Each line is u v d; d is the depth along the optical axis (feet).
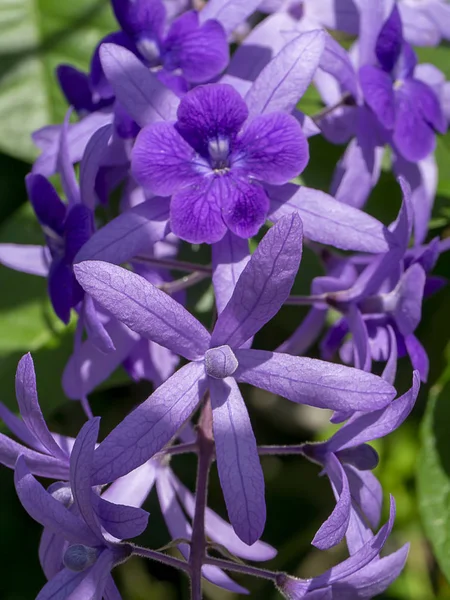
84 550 0.56
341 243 0.60
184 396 0.57
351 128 0.68
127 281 0.56
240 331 0.57
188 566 0.59
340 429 0.60
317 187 0.73
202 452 0.61
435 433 0.72
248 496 0.55
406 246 0.61
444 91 0.71
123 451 0.55
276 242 0.55
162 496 0.67
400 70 0.68
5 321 0.73
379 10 0.66
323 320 0.67
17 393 0.58
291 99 0.60
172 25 0.65
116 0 0.64
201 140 0.60
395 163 0.70
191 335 0.57
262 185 0.60
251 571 0.59
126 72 0.60
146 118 0.60
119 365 0.70
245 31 0.72
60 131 0.67
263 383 0.57
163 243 0.68
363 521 0.61
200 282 0.71
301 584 0.58
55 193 0.63
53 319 0.73
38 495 0.55
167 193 0.60
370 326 0.64
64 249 0.63
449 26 0.73
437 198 0.73
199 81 0.64
